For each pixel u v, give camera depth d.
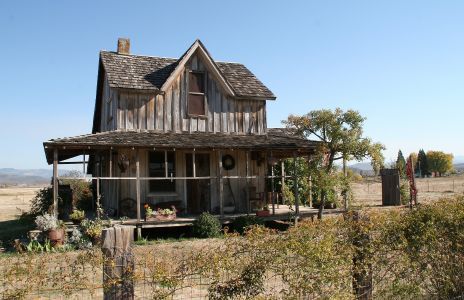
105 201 21.59
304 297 5.32
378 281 6.29
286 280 5.20
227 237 5.48
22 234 18.25
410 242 6.45
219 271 4.98
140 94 19.38
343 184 19.09
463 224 6.82
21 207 40.97
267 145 18.44
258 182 20.83
